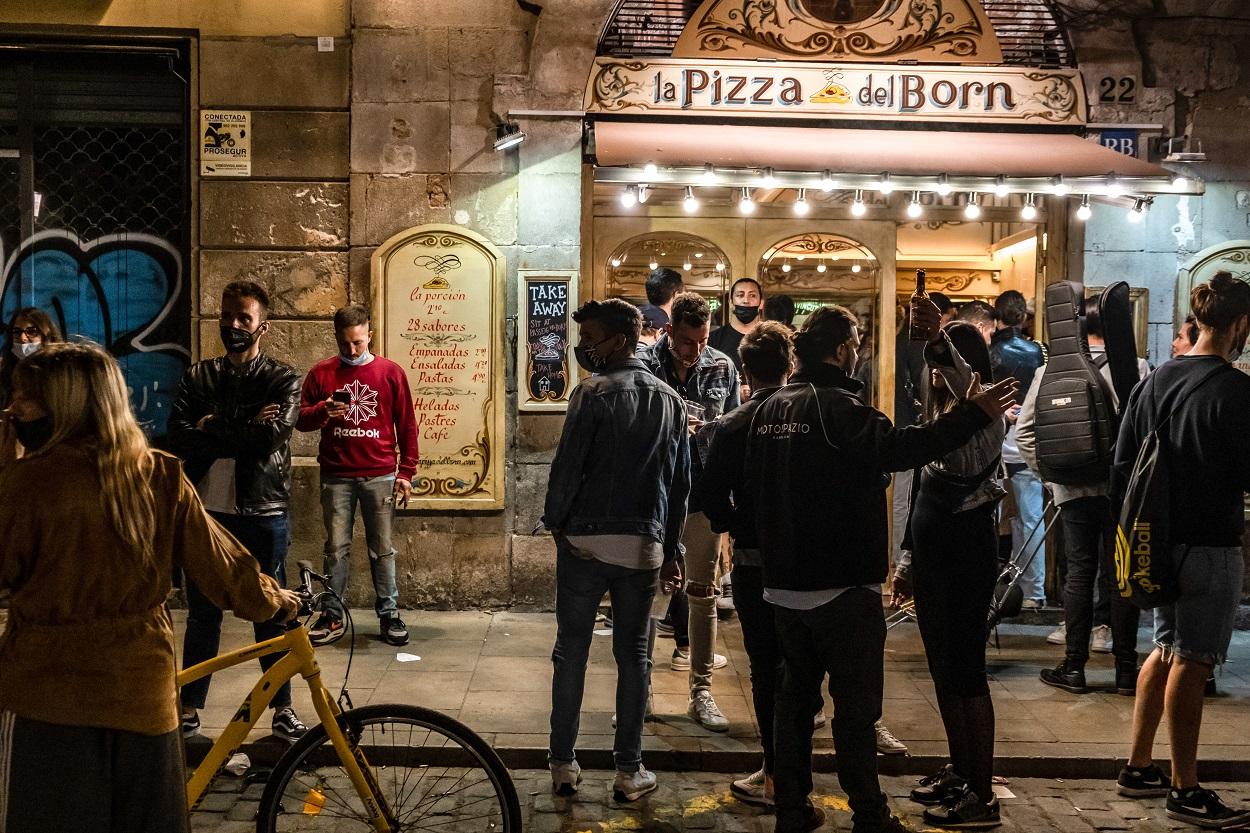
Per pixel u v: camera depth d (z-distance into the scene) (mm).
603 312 4488
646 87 7234
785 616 3871
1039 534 7223
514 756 4785
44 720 2691
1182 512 4332
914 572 4281
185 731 4684
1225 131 7320
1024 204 7551
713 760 4809
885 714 5328
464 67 7148
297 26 7090
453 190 7164
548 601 7234
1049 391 5895
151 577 2838
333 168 7141
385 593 6430
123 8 7004
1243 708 5473
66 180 7285
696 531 5168
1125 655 5707
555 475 4348
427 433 7145
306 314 7164
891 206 7754
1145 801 4547
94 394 2803
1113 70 7316
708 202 7715
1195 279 7297
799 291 7801
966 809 4227
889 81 7320
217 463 4742
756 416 4062
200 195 7086
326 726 3496
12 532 2715
